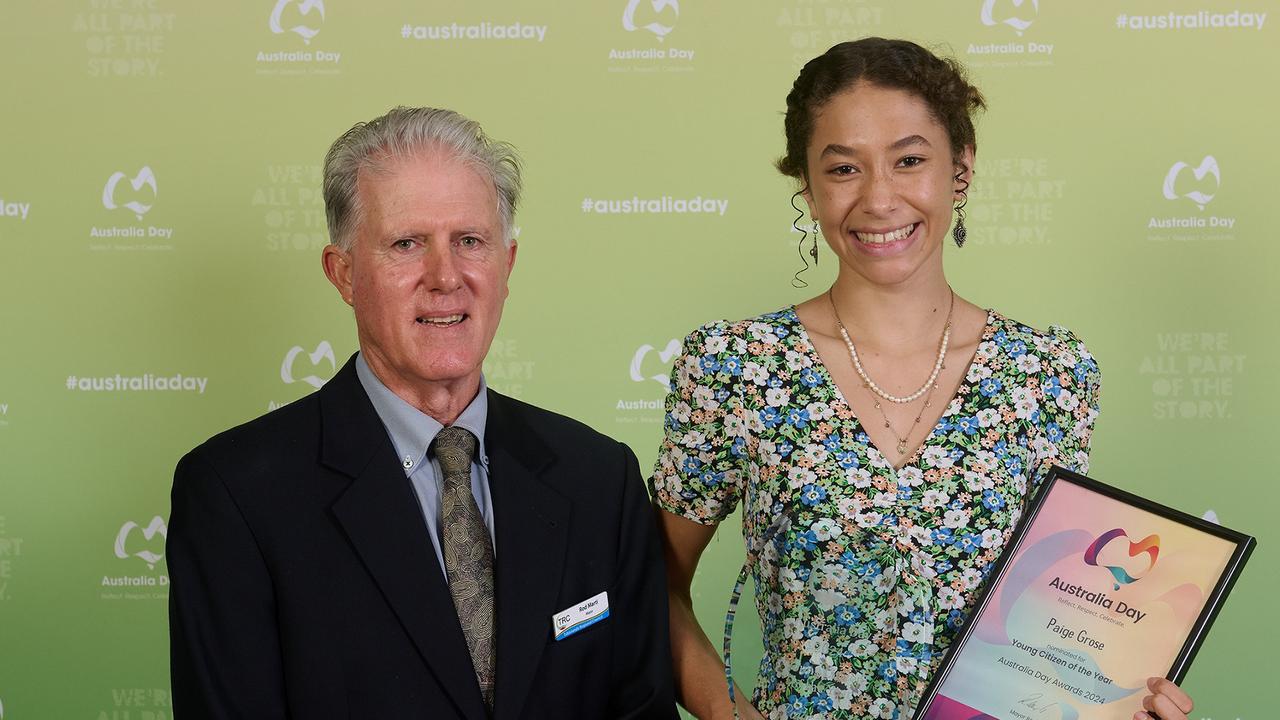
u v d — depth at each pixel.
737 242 2.79
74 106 2.73
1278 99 2.74
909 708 1.60
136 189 2.74
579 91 2.78
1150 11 2.74
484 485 1.59
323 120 2.76
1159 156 2.75
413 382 1.55
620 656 1.63
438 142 1.51
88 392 2.75
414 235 1.48
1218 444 2.77
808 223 2.78
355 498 1.49
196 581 1.43
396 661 1.45
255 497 1.46
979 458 1.67
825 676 1.64
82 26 2.73
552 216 2.78
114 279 2.75
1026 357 1.72
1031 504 1.62
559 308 2.79
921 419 1.69
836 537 1.64
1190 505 2.77
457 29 2.76
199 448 1.52
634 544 1.66
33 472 2.75
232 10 2.74
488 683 1.50
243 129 2.75
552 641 1.55
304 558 1.45
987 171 2.77
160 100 2.74
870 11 2.77
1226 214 2.75
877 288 1.72
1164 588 1.54
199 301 2.76
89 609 2.76
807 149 1.72
